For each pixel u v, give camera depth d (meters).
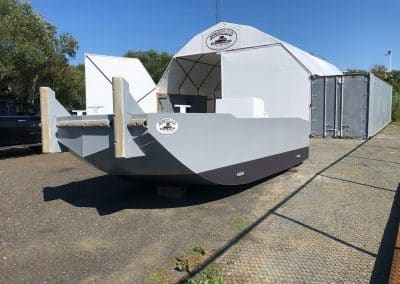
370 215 5.25
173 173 5.30
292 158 7.89
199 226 4.99
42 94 5.54
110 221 5.27
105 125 4.86
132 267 3.90
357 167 8.52
